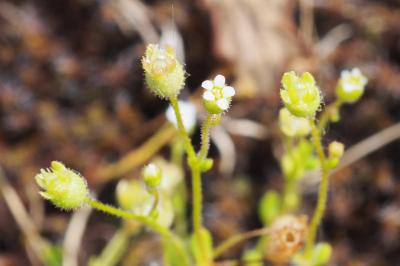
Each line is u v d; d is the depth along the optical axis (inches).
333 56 7.0
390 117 6.9
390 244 6.7
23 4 7.2
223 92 5.0
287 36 7.0
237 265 6.2
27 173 6.8
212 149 7.0
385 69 6.9
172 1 7.1
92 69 7.0
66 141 6.9
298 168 6.2
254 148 7.0
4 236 6.8
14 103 6.9
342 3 7.1
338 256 6.7
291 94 5.0
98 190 6.9
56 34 7.1
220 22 7.0
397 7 7.1
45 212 6.8
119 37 7.1
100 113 7.0
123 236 6.6
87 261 6.7
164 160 6.9
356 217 6.8
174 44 7.0
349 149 6.8
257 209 6.9
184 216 6.8
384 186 6.8
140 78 7.1
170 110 6.5
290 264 6.4
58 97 7.0
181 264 6.4
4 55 7.0
